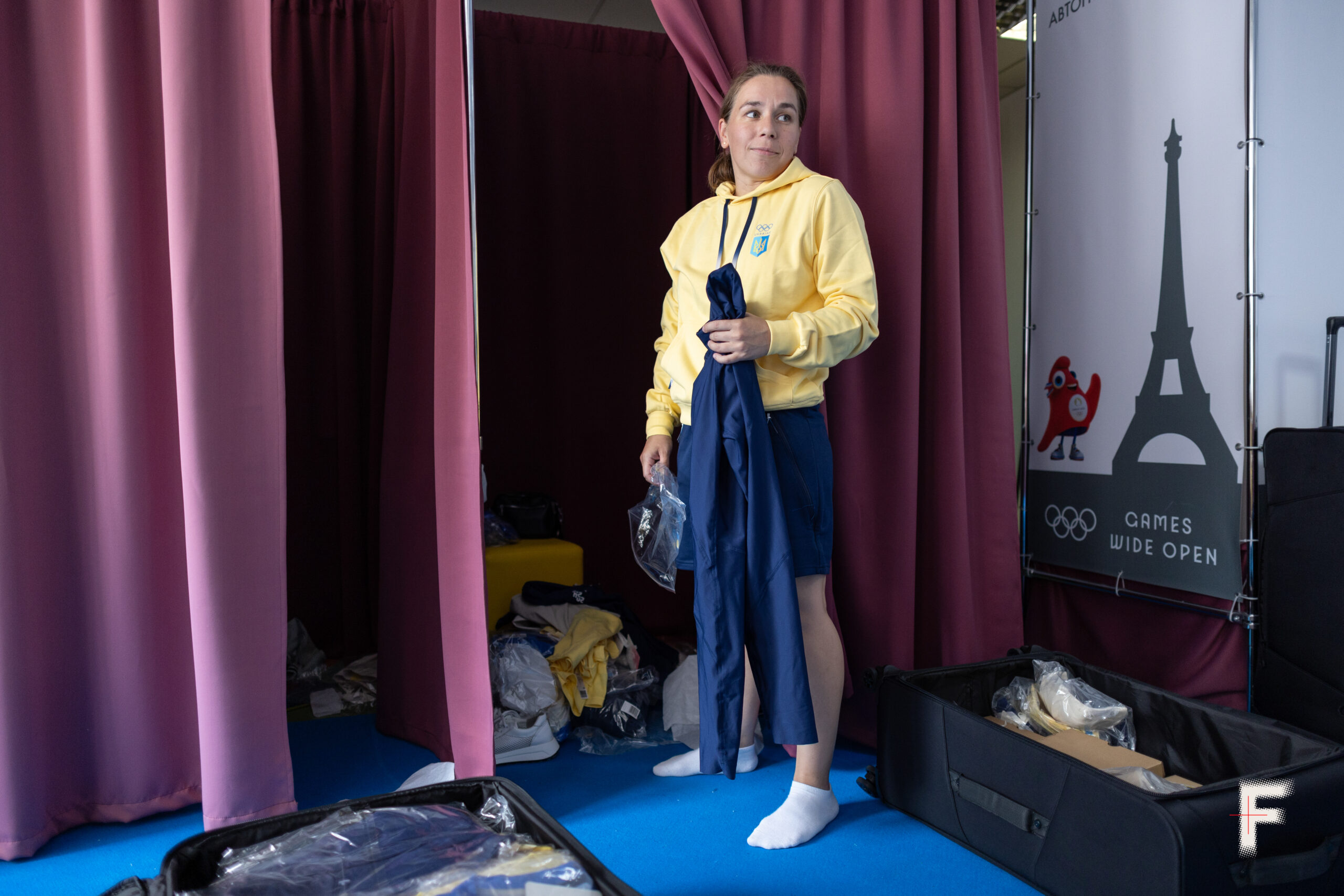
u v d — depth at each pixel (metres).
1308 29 2.24
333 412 3.17
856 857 1.62
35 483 1.70
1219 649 2.32
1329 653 1.99
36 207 1.69
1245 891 1.25
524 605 2.64
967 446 2.38
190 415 1.62
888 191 2.17
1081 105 2.65
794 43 2.14
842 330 1.67
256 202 1.69
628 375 3.41
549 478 3.39
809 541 1.73
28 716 1.66
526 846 1.27
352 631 3.07
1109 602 2.63
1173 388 2.38
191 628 1.80
